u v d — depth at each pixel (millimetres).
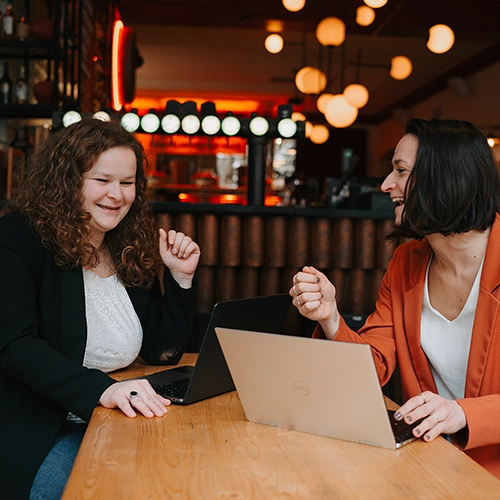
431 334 1756
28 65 4895
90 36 6664
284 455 1175
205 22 8047
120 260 1958
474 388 1607
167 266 1946
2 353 1585
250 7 7637
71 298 1753
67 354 1730
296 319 3803
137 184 2002
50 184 1757
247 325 1617
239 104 12625
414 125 1646
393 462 1146
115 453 1173
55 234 1737
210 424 1363
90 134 1763
